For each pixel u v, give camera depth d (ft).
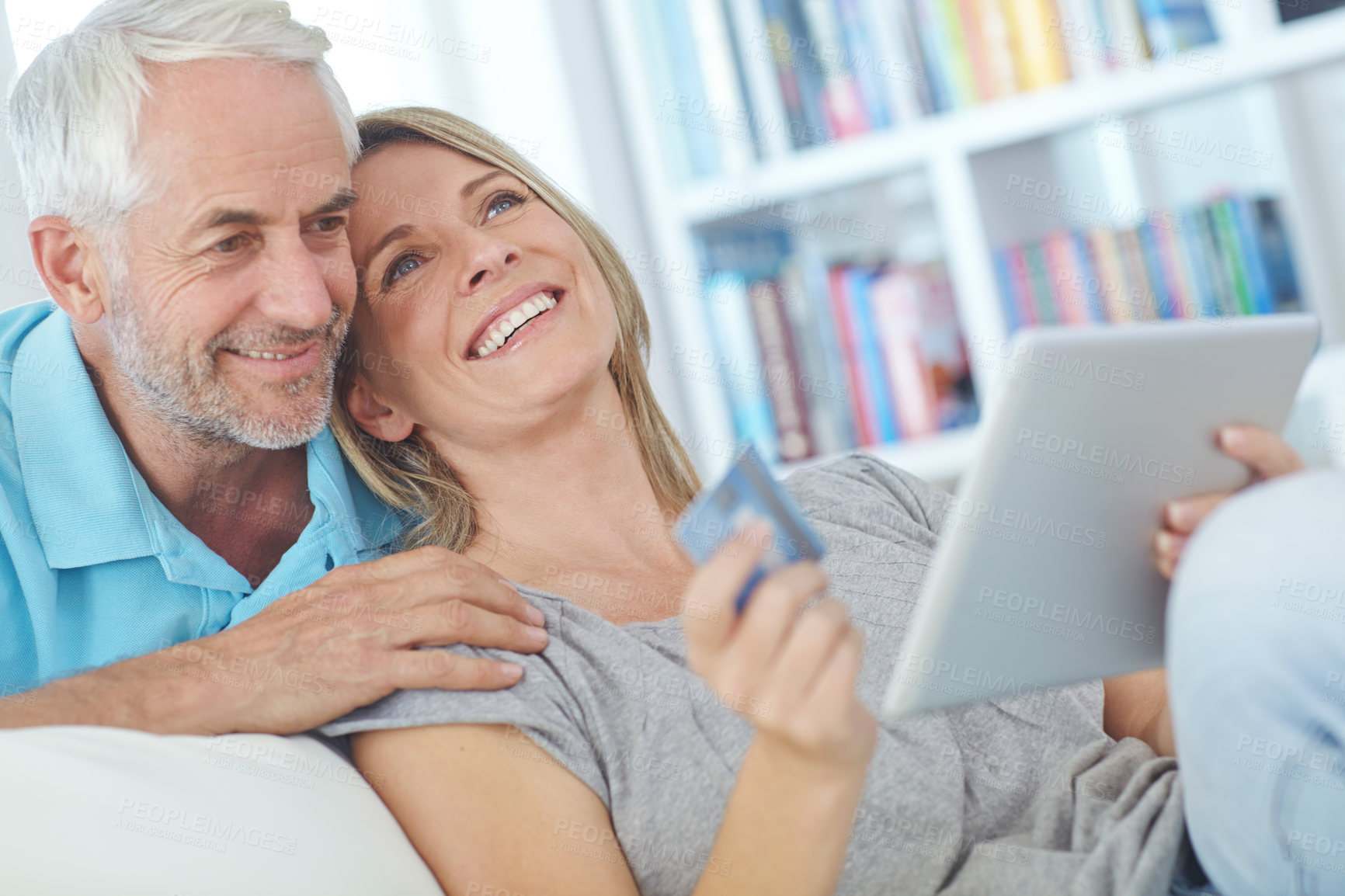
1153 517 2.41
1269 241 6.39
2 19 4.77
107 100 3.21
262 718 2.65
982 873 2.62
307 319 3.32
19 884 1.98
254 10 3.35
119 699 2.64
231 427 3.56
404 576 2.93
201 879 2.13
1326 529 1.91
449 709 2.72
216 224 3.24
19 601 3.53
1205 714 2.06
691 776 2.77
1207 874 2.39
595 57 7.09
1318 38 5.92
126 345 3.47
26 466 3.64
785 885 2.15
